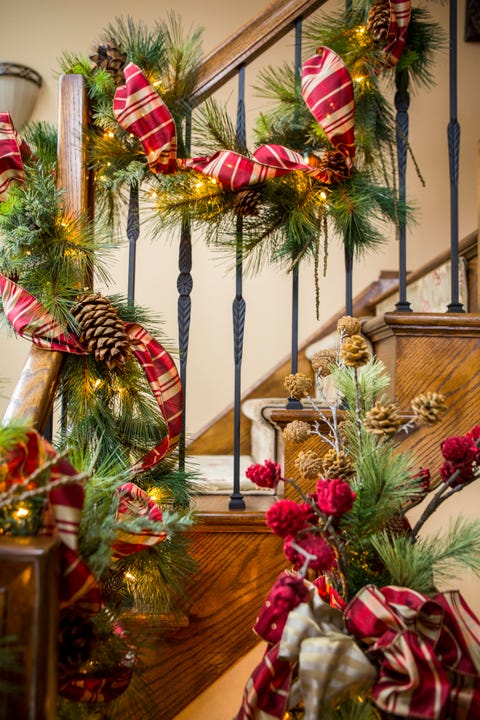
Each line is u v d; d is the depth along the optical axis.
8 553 0.55
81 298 1.03
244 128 1.29
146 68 1.17
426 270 2.17
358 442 0.87
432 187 2.54
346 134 1.09
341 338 1.07
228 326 2.48
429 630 0.70
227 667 1.13
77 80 1.16
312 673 0.67
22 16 2.43
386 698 0.66
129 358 1.08
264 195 1.16
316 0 1.24
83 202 1.15
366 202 1.15
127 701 0.93
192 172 1.15
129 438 1.10
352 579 0.82
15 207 1.02
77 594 0.65
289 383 1.02
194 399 2.46
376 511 0.79
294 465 1.17
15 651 0.54
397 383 1.18
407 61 1.23
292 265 1.21
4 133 1.02
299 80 1.22
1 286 1.00
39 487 0.66
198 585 1.14
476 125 2.54
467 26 2.55
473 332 1.19
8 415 0.92
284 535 0.69
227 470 1.69
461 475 0.82
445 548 0.81
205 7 2.49
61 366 1.01
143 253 2.43
